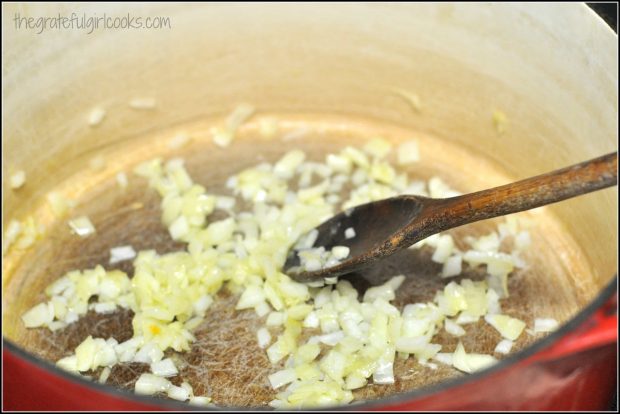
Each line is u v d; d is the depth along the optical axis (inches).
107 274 17.4
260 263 17.0
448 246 17.9
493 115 19.5
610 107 17.3
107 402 12.4
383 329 16.2
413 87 20.2
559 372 12.9
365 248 16.4
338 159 19.9
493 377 12.5
